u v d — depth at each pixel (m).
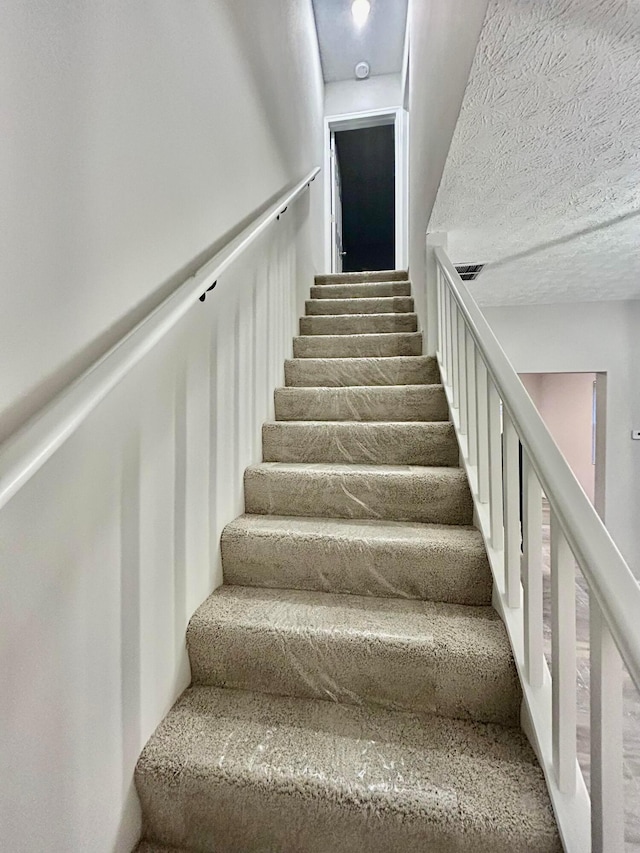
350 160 5.40
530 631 0.90
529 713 0.89
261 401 1.79
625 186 1.44
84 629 0.73
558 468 0.74
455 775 0.83
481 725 0.96
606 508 3.19
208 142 1.20
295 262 2.59
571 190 1.48
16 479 0.49
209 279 0.98
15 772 0.60
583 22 0.77
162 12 0.96
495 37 0.81
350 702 1.03
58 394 0.63
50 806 0.66
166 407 1.00
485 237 1.96
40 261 0.62
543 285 2.78
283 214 2.24
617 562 0.59
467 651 0.98
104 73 0.76
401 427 1.68
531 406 0.88
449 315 1.76
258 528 1.35
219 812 0.85
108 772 0.79
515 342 3.31
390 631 1.05
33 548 0.63
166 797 0.86
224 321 1.36
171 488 1.02
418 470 1.56
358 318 2.67
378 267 7.25
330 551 1.27
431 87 1.65
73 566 0.71
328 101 4.19
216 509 1.29
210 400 1.25
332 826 0.80
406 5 3.29
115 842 0.81
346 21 3.45
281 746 0.90
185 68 1.07
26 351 0.60
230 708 1.02
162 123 0.95
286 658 1.06
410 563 1.22
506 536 1.04
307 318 2.71
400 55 3.82
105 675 0.78
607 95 0.97
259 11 1.71
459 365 1.57
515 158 1.27
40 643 0.64
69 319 0.68
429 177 1.75
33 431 0.55
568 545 0.71
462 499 1.41
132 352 0.70
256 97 1.66
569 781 0.76
